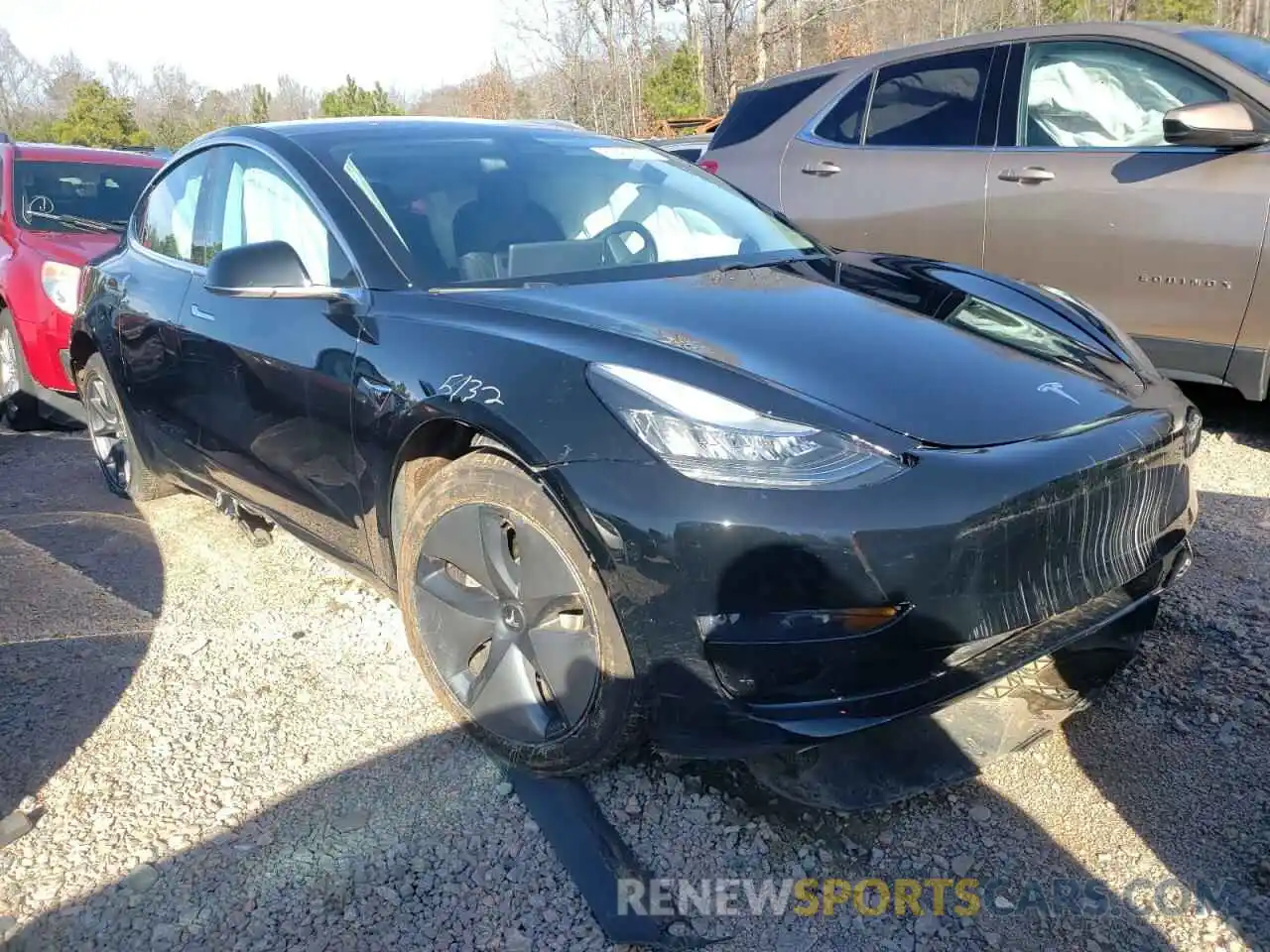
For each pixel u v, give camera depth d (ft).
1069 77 15.20
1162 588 8.13
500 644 7.95
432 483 8.18
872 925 6.63
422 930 6.66
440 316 8.50
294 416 9.52
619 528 6.72
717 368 7.16
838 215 17.48
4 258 18.84
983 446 6.94
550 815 7.60
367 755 8.43
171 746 8.63
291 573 12.00
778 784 7.47
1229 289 13.41
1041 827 7.43
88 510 14.56
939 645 6.60
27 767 8.39
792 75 19.19
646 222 11.01
